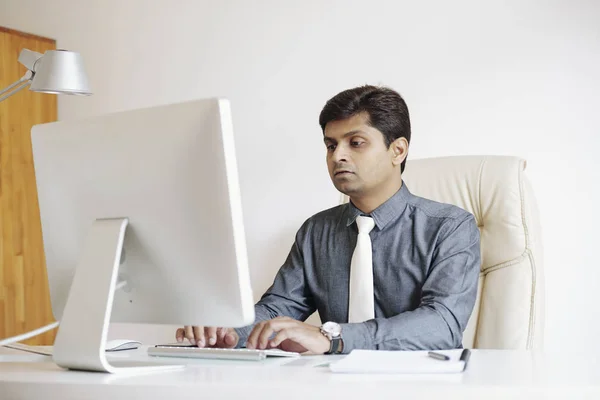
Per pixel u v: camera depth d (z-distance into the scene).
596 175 3.00
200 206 1.33
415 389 1.11
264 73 3.51
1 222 3.63
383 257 2.13
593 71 3.00
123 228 1.40
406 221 2.12
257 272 3.50
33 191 3.81
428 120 3.24
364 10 3.34
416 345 1.78
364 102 2.05
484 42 3.16
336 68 3.39
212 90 3.63
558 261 3.04
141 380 1.24
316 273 2.25
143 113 1.38
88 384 1.23
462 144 3.19
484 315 2.24
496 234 2.28
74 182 1.49
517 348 2.18
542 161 3.08
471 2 3.17
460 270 2.00
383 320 1.76
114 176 1.42
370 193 2.11
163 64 3.73
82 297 1.39
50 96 3.90
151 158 1.36
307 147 3.44
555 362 1.40
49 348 1.80
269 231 3.49
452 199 2.35
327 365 1.43
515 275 2.23
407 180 2.43
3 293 3.63
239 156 3.55
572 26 3.03
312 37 3.43
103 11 3.85
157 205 1.37
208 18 3.62
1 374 1.35
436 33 3.22
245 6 3.55
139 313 1.48
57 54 2.18
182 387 1.18
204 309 1.39
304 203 3.44
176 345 1.87
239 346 1.96
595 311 2.99
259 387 1.15
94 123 1.46
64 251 1.55
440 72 3.22
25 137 3.76
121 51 3.82
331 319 2.21
